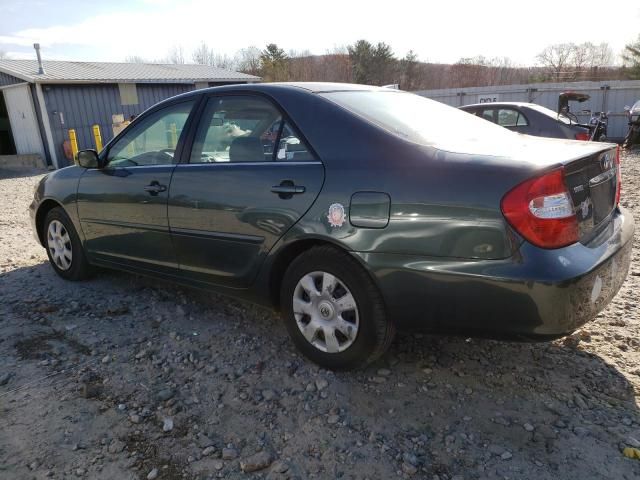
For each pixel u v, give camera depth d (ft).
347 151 9.25
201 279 11.64
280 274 10.50
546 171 7.66
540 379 9.49
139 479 7.42
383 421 8.52
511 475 7.28
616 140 60.95
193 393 9.43
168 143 12.17
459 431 8.21
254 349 10.94
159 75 70.74
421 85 170.19
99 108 61.26
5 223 24.32
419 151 8.65
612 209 9.71
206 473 7.53
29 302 13.66
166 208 11.68
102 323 12.34
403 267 8.50
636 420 8.28
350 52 169.17
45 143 58.08
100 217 13.43
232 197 10.43
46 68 62.64
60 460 7.79
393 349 10.71
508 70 159.33
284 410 8.89
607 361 10.00
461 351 10.58
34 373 10.16
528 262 7.59
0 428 8.53
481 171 7.95
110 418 8.75
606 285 8.46
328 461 7.69
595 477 7.18
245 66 166.50
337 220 9.03
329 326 9.66
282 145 10.08
